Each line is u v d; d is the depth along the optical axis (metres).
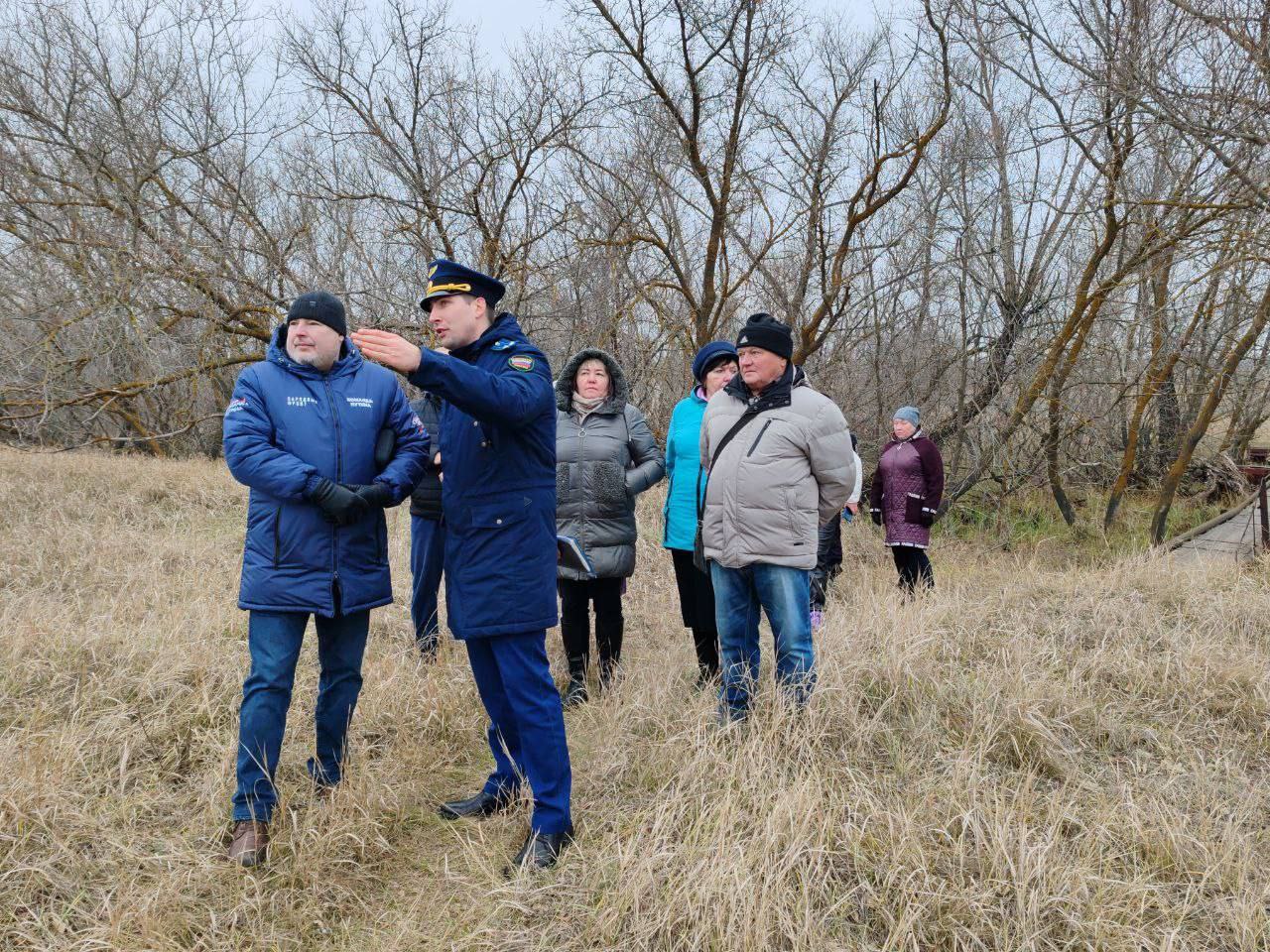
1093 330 12.73
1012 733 3.37
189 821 2.87
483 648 2.98
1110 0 8.83
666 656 4.87
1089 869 2.59
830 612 5.86
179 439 15.02
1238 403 13.48
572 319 11.80
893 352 13.74
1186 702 3.79
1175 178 10.01
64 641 4.05
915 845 2.60
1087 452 13.52
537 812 2.77
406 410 3.12
